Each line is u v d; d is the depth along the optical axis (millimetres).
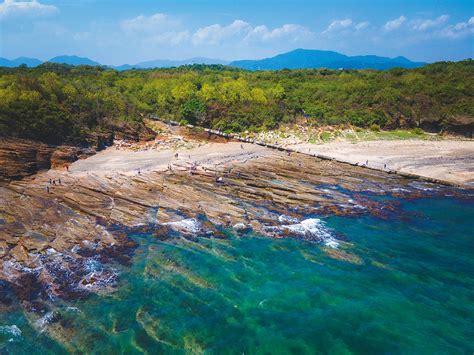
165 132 73375
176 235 36531
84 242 34438
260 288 28844
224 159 58750
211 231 37438
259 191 46438
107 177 48656
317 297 27781
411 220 41031
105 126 65500
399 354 22453
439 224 40188
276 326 24844
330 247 34969
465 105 80062
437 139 75188
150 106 83688
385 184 51656
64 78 82312
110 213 39781
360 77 101000
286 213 41406
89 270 30438
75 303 26672
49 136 55656
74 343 22984
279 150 65562
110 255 32781
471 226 39844
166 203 42500
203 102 80188
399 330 24406
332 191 48281
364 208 43656
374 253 34094
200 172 52094
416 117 80000
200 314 25906
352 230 38375
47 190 43906
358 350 22797
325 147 68375
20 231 35250
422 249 34969
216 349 22875
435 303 27156
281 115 79625
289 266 31859
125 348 22703
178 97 83250
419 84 89562
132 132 67375
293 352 22672
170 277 30094
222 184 48156
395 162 60562
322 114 80875
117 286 28766
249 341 23516
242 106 80812
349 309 26453
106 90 77562
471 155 64375
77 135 59312
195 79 95438
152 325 24719
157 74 102062
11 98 54312
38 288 28000
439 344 23219
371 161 60938
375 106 82188
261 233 37219
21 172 47406
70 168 51969
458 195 48469
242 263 32250
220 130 75562
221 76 101875
